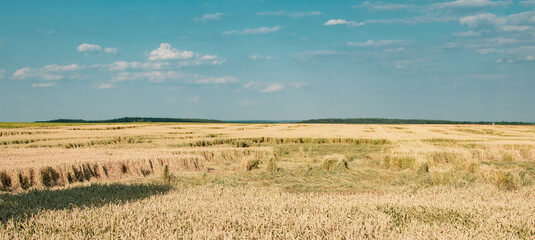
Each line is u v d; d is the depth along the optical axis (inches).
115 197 395.9
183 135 1669.5
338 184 568.7
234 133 2005.4
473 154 934.4
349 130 2586.1
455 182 512.4
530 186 483.5
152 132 1972.2
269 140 1680.6
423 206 335.6
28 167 556.1
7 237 255.8
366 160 889.5
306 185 560.7
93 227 281.0
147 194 417.4
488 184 497.7
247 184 573.0
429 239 254.5
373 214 310.7
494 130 2679.6
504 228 278.8
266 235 254.8
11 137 1413.6
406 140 1471.5
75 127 2748.5
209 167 773.3
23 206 343.9
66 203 365.4
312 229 269.6
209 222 294.4
